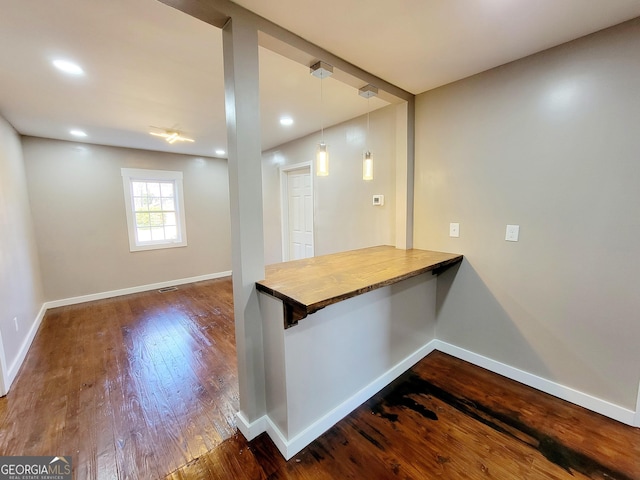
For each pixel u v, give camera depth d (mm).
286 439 1587
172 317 3648
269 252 5004
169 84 2271
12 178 3078
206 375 2371
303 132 3777
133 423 1839
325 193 3674
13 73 2049
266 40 1583
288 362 1537
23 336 2822
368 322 1992
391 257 2385
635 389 1719
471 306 2416
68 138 3945
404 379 2252
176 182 5125
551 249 1963
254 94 1510
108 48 1771
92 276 4367
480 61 2000
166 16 1490
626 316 1719
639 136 1598
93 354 2730
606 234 1747
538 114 1936
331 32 1643
